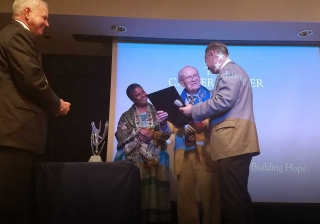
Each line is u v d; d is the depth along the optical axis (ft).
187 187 9.29
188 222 9.13
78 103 11.40
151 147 9.44
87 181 5.94
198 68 10.25
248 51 10.41
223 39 10.36
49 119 11.22
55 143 11.10
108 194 5.90
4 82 5.39
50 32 10.14
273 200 9.45
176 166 9.38
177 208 9.22
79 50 11.32
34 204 5.92
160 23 9.58
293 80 10.21
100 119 11.32
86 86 11.54
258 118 9.96
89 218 5.82
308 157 9.71
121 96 10.02
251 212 8.18
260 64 10.30
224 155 8.51
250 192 9.50
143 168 9.29
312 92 10.12
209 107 8.87
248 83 9.16
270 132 9.87
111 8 9.36
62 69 11.60
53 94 5.65
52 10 9.18
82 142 11.14
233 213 8.07
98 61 11.68
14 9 6.01
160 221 8.93
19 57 5.26
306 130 9.89
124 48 10.43
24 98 5.41
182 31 9.96
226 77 8.99
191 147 9.39
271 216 9.58
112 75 10.19
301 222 9.57
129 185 5.98
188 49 10.44
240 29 9.77
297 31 9.82
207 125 9.43
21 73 5.24
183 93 10.07
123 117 9.81
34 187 5.95
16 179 5.30
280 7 9.44
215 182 9.21
